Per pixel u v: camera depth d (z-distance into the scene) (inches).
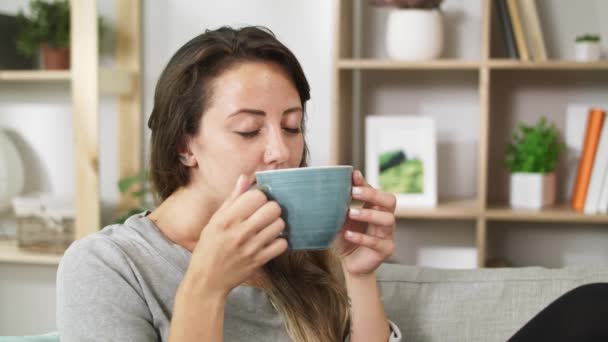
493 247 106.3
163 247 44.8
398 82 105.7
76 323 40.8
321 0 106.0
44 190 114.3
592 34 100.9
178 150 43.8
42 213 101.6
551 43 102.0
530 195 96.7
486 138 93.7
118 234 45.6
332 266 52.4
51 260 99.7
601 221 91.7
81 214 98.4
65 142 113.3
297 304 48.2
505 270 56.7
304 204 33.3
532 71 102.8
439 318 54.4
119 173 110.4
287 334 48.2
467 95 104.4
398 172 98.1
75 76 97.3
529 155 97.0
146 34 110.0
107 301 41.4
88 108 97.3
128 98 109.6
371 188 39.5
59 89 112.7
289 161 39.6
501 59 95.4
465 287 55.6
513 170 98.0
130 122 109.7
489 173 104.9
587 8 100.9
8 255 100.5
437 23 96.0
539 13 102.0
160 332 43.6
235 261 35.1
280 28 107.3
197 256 35.9
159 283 43.9
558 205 99.5
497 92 104.0
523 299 54.6
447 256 107.3
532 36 93.7
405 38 95.6
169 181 46.1
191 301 36.1
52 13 102.9
